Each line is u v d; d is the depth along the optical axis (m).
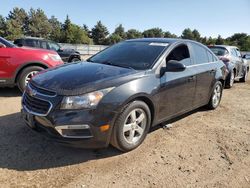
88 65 4.62
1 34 81.50
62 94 3.59
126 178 3.47
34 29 90.88
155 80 4.35
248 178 3.65
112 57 4.98
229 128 5.41
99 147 3.79
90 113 3.59
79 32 78.56
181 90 4.96
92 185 3.29
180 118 5.81
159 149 4.29
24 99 4.12
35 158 3.83
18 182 3.27
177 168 3.77
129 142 4.07
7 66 6.81
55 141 3.65
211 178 3.59
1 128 4.77
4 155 3.86
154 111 4.40
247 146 4.61
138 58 4.72
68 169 3.61
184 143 4.56
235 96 8.71
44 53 7.28
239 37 108.06
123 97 3.82
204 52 6.01
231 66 10.20
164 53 4.77
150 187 3.32
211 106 6.45
